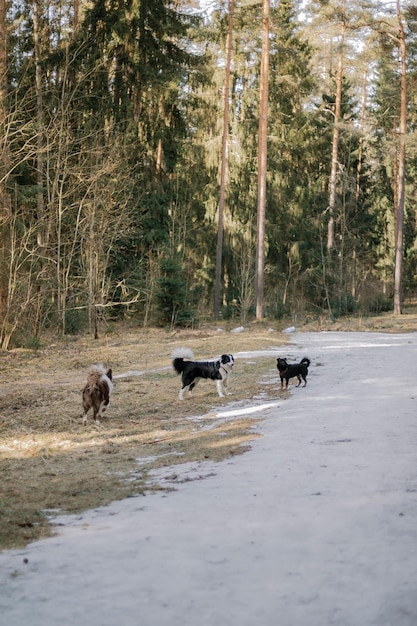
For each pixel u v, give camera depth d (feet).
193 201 165.48
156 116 134.41
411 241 225.56
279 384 59.52
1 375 72.02
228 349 88.07
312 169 193.77
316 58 165.07
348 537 21.09
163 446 38.99
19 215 103.50
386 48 157.38
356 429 38.47
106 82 125.39
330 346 88.43
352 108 206.59
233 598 16.90
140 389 60.70
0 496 29.53
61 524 24.70
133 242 133.69
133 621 15.83
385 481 27.66
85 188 112.27
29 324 103.76
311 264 176.96
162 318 126.00
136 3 122.72
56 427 47.26
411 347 85.76
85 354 87.66
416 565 18.79
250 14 141.59
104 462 35.88
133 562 19.54
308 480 28.25
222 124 161.07
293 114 182.80
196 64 137.69
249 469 30.89
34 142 108.78
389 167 221.05
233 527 22.47
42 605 16.92
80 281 117.91
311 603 16.57
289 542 20.76
